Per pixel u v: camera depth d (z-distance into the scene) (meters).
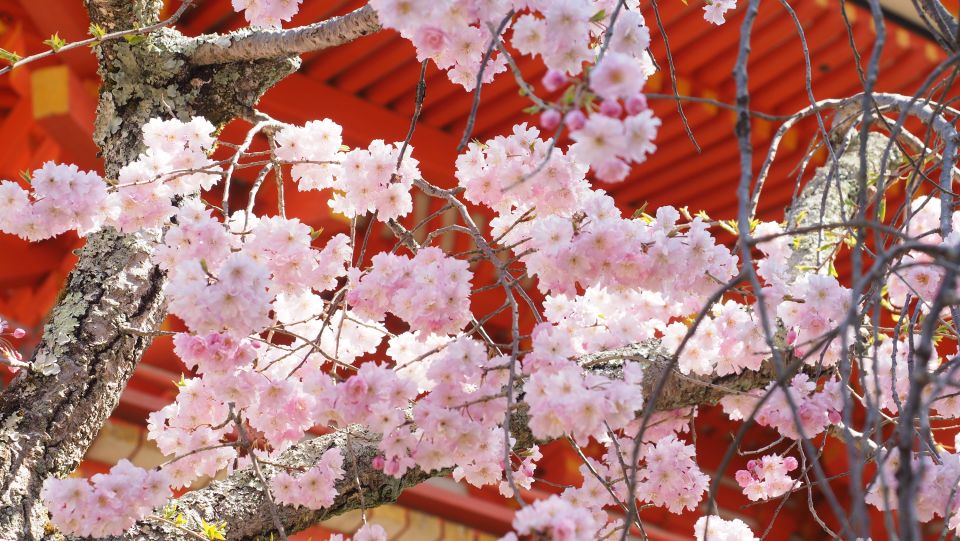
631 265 1.72
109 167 1.96
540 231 1.71
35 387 1.78
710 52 3.51
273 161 1.81
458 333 1.72
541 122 1.48
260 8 1.81
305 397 1.75
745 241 1.40
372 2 1.59
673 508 1.84
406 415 1.76
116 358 1.82
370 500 1.82
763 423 1.83
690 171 4.07
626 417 1.60
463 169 1.81
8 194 1.74
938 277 1.78
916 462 1.72
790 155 3.87
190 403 1.84
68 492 1.66
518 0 1.58
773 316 1.81
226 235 1.71
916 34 3.37
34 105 3.25
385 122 3.77
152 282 1.85
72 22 3.07
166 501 1.69
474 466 1.78
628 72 1.47
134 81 1.98
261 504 1.79
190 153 1.80
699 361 1.83
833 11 3.23
